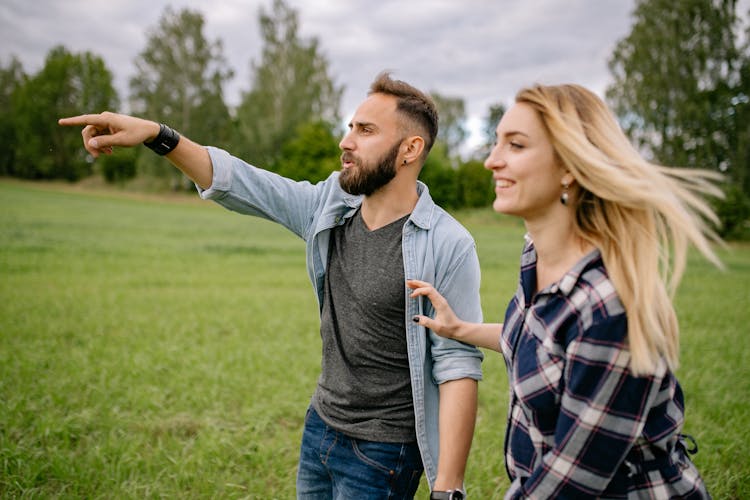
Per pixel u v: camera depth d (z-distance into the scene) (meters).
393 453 1.93
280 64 52.72
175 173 55.84
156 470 3.36
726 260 20.53
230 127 53.28
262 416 4.18
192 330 6.88
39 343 5.91
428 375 1.97
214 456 3.51
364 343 1.94
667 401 1.31
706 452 3.69
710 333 7.64
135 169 57.41
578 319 1.25
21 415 3.89
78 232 21.19
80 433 3.81
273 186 2.05
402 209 1.99
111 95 65.50
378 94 1.91
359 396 1.95
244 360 5.61
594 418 1.21
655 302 1.23
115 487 3.09
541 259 1.40
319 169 48.78
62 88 62.22
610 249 1.27
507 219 41.56
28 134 60.81
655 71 36.16
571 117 1.27
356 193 1.93
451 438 1.84
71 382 4.68
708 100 35.69
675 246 1.24
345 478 1.95
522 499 1.33
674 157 35.56
